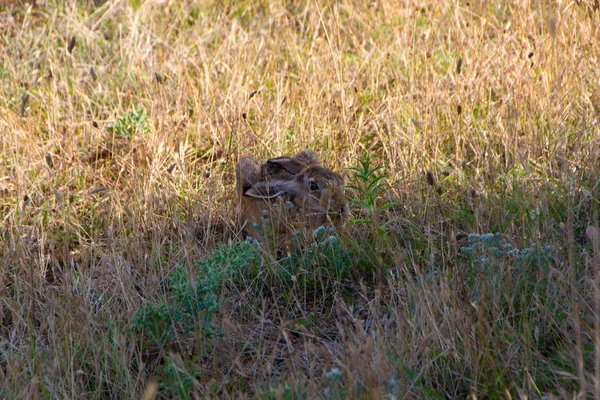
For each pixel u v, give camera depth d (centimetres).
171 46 1602
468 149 1258
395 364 716
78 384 786
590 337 720
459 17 1543
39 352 812
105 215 1147
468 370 731
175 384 720
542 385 703
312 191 1072
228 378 745
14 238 1039
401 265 830
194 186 1235
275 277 970
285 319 891
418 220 1056
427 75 1353
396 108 1345
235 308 920
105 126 1417
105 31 1711
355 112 1401
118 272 920
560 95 1282
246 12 1792
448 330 771
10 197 1215
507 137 1202
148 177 1199
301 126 1320
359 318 881
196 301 816
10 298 916
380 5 1672
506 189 1062
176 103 1417
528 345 718
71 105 1424
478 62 1384
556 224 968
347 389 671
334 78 1430
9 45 1592
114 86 1536
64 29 1677
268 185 1066
